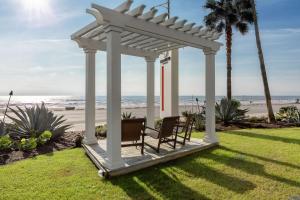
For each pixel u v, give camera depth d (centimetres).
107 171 413
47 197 342
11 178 411
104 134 804
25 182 394
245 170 458
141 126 504
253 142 711
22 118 725
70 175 429
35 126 721
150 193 358
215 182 400
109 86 434
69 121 1427
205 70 670
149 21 490
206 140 657
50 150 620
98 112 2295
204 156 553
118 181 402
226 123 1107
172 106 994
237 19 1502
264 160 522
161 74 1084
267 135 833
